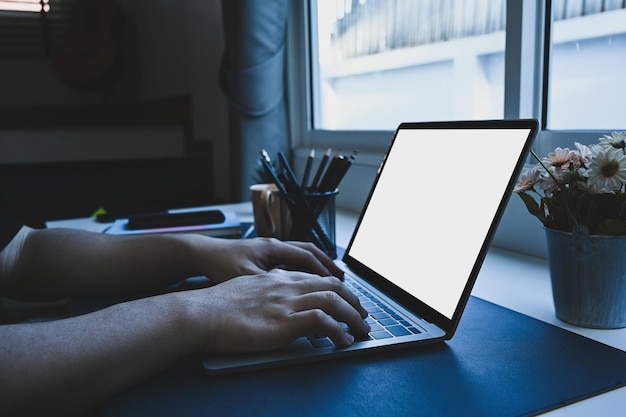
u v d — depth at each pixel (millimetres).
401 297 636
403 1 1290
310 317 511
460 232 574
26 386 436
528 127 536
